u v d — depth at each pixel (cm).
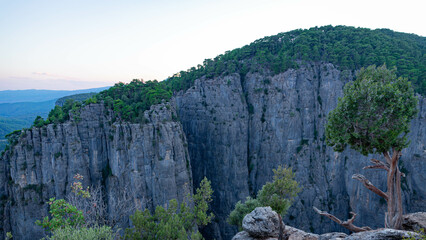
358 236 1886
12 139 7781
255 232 2573
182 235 3988
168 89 10044
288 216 10362
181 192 8038
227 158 10625
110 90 9156
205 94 11312
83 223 2639
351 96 2091
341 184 10731
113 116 8219
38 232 7450
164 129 7769
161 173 7606
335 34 13912
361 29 14425
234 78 11175
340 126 2219
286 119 10894
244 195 10638
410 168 9650
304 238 2584
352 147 2289
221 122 10794
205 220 5009
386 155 2128
